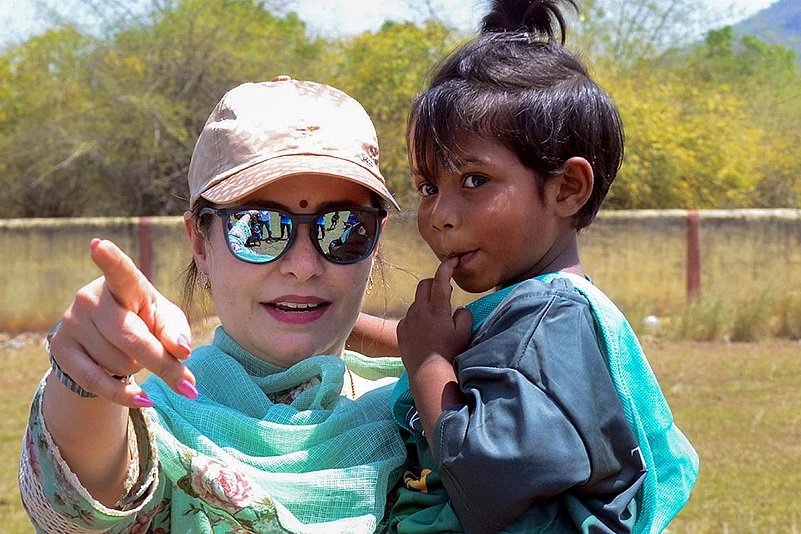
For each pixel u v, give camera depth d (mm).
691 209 15781
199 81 16109
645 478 1714
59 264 13750
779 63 26234
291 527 1712
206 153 1964
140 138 15617
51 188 16453
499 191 1776
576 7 2119
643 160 15688
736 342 12320
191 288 2242
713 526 5566
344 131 1973
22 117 17125
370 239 1981
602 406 1626
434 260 12203
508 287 1821
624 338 1773
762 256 13766
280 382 1965
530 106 1767
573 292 1723
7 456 7062
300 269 1887
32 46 17234
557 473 1525
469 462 1553
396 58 15805
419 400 1728
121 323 1284
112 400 1319
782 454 7035
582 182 1810
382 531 1862
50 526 1504
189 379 1299
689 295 13648
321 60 17219
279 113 1948
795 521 5617
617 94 16188
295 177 1899
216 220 1945
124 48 16422
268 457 1828
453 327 1792
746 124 18766
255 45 16906
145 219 13695
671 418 1843
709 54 23672
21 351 12430
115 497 1509
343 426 1905
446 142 1787
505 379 1596
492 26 2109
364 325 2416
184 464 1705
